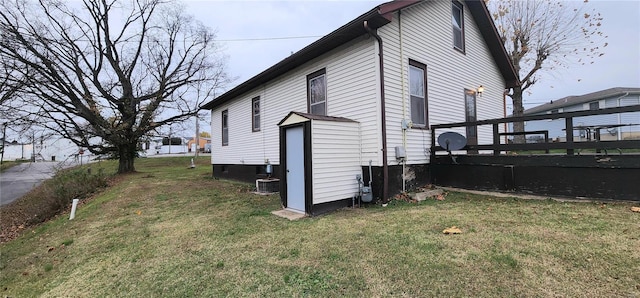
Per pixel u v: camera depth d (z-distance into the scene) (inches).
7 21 468.4
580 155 192.2
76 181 399.2
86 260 143.3
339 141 219.0
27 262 153.3
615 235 126.0
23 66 481.7
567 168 197.6
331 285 100.3
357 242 138.1
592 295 84.0
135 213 235.1
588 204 181.3
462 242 129.3
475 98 348.8
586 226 140.3
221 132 486.3
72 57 544.4
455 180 255.1
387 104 229.6
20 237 246.4
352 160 227.0
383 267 110.3
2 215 359.6
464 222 159.8
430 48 279.7
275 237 154.3
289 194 225.1
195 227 182.4
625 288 86.1
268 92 358.0
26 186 597.3
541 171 208.5
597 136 294.5
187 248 146.1
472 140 337.4
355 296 92.7
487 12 349.1
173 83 665.0
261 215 206.1
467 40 342.0
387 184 222.4
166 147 1651.1
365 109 231.3
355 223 171.0
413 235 142.6
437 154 271.0
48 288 118.1
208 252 138.6
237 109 433.4
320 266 115.3
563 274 96.3
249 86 383.2
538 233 134.9
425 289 93.4
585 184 189.9
